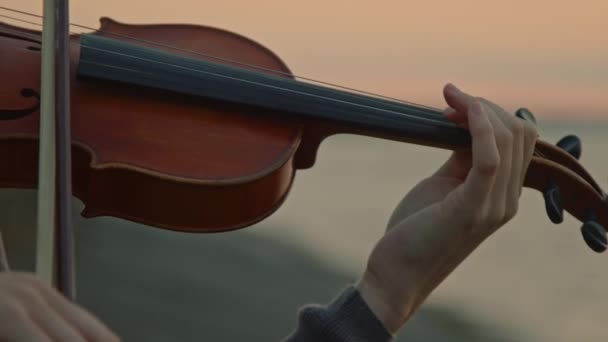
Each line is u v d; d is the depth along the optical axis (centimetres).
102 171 197
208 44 236
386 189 1005
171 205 203
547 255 873
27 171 199
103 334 69
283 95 213
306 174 1026
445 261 176
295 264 860
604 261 862
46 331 67
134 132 204
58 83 168
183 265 829
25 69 204
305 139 219
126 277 791
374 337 169
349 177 1023
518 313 809
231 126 211
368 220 958
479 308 810
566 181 213
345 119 213
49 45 180
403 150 1055
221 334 734
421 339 764
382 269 173
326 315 169
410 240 173
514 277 838
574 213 220
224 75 213
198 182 199
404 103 215
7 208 756
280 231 927
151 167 199
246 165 206
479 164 172
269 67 234
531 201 921
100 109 205
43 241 116
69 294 111
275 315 774
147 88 208
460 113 194
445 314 799
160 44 234
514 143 184
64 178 141
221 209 205
